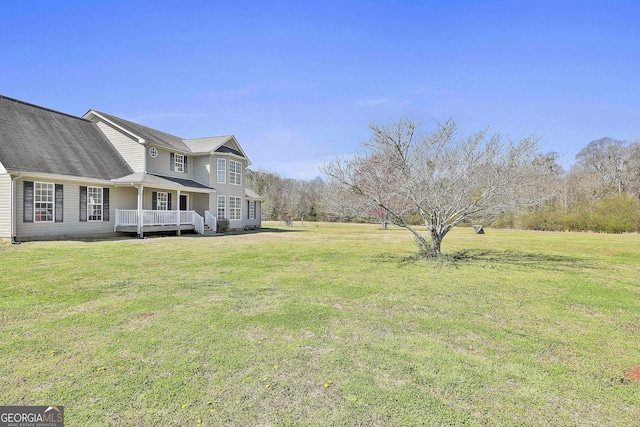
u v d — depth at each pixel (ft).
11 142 43.16
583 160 143.43
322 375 9.69
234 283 21.44
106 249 36.88
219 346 11.60
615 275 26.21
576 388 9.17
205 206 69.67
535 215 95.61
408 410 8.00
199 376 9.51
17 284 20.13
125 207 55.26
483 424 7.49
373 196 31.37
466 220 32.42
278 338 12.44
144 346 11.51
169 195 64.34
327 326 13.83
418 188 30.55
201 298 17.76
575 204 98.17
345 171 32.37
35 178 42.78
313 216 152.97
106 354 10.85
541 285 22.33
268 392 8.73
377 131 31.24
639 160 117.19
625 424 7.57
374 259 32.78
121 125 59.21
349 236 63.62
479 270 27.71
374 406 8.15
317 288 20.48
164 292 18.89
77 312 15.08
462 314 15.84
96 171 50.80
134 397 8.40
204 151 68.49
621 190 116.57
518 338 12.91
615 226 84.99
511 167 28.73
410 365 10.41
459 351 11.57
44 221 43.83
